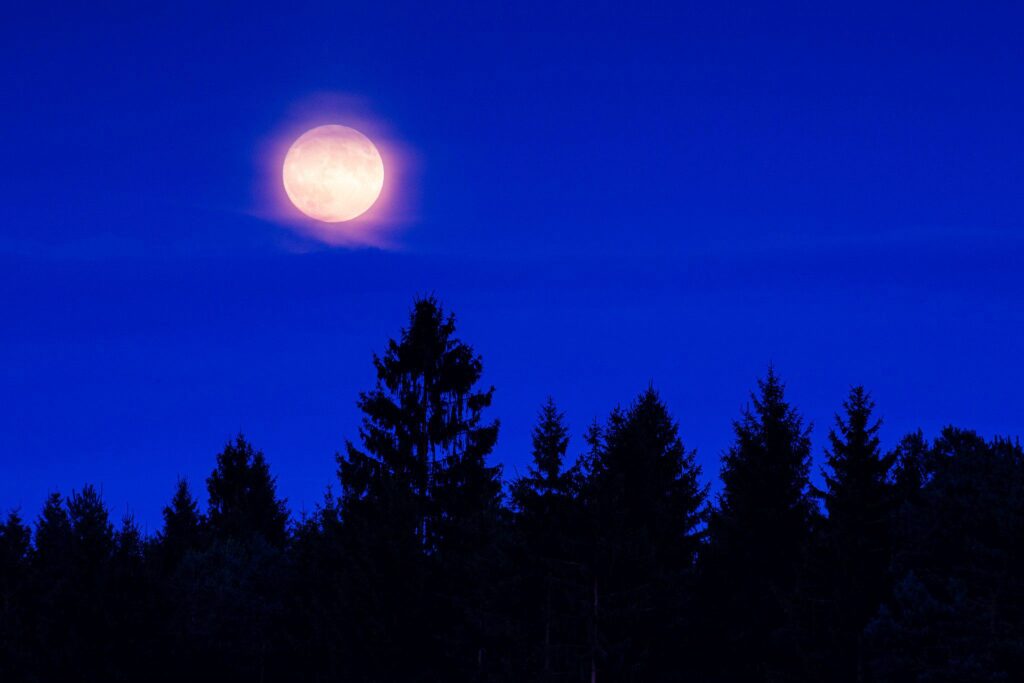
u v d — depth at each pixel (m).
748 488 60.28
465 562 58.56
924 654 43.66
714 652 56.78
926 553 47.66
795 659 52.03
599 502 54.06
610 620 52.41
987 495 46.53
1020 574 44.06
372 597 57.06
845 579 50.56
